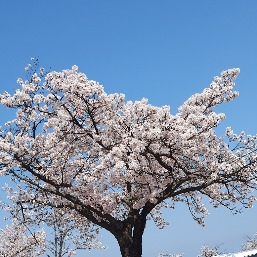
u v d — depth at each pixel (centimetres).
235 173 1644
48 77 1733
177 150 1558
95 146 1822
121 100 1786
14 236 2894
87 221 2177
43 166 1792
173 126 1476
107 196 1755
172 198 2111
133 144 1428
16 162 1655
